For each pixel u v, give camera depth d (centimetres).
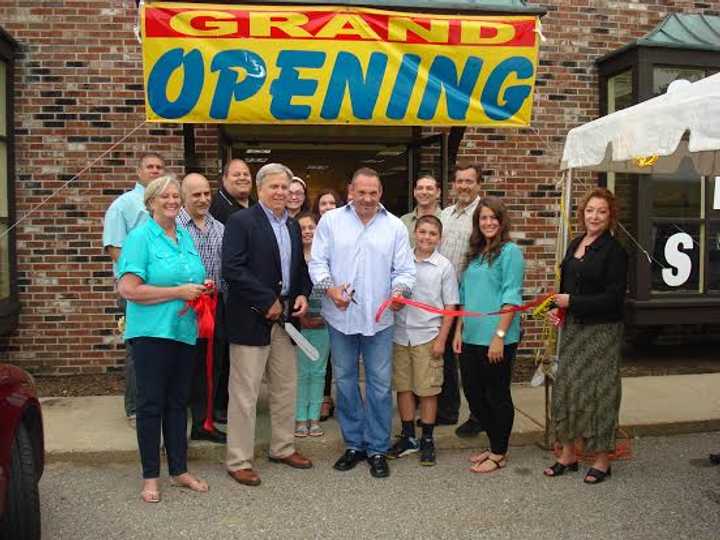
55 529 385
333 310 465
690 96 407
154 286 405
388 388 466
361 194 447
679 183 727
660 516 404
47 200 677
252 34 553
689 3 771
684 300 718
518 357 746
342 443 508
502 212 461
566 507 416
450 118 586
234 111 566
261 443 499
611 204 448
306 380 520
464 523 395
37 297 679
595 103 754
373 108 576
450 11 585
